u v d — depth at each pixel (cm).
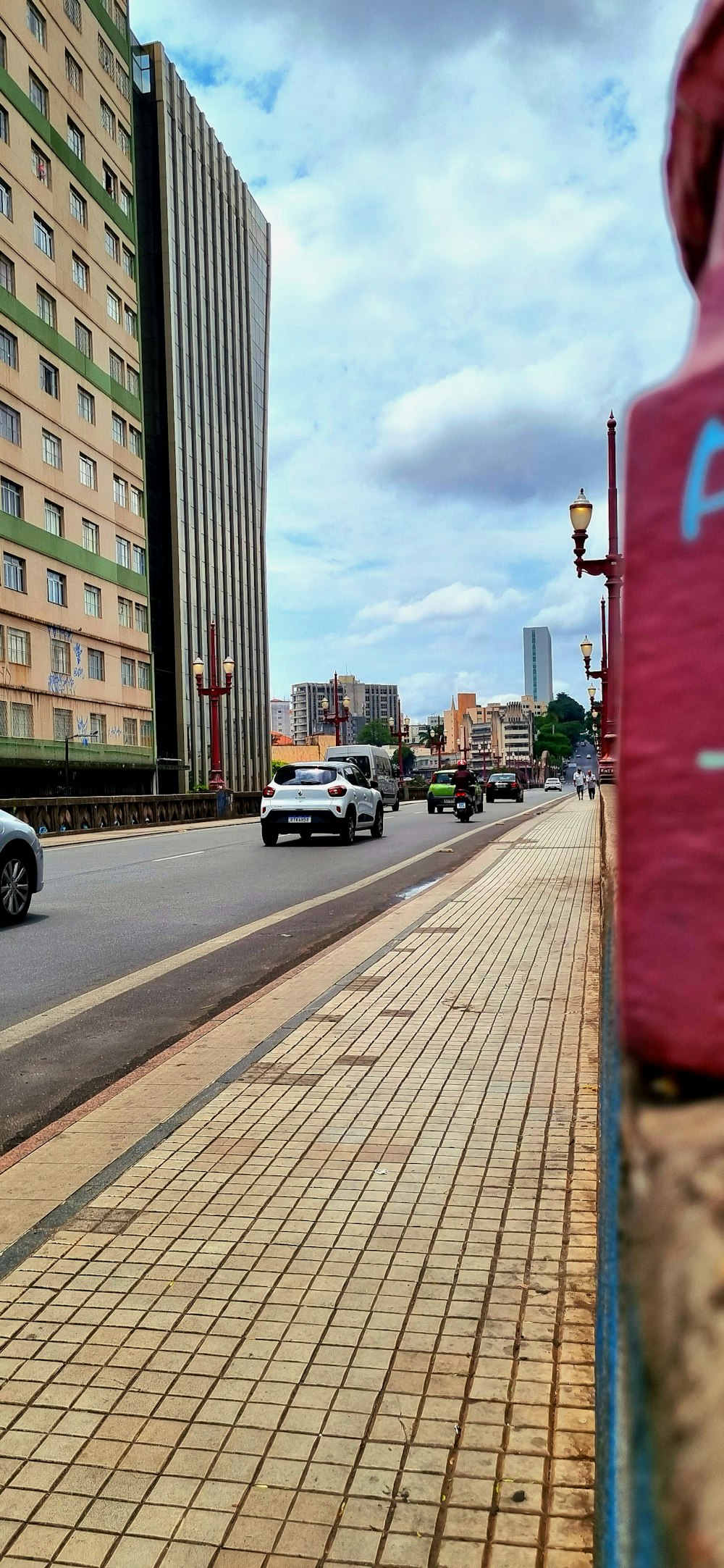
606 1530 70
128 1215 347
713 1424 27
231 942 895
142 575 4859
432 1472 215
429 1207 344
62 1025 632
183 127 6812
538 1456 218
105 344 4506
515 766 14825
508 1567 189
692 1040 32
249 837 2344
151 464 6425
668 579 35
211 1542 200
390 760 4116
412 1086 469
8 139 3653
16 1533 205
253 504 8219
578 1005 606
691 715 33
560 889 1135
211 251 7344
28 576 3747
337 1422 234
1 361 3600
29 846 1041
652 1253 31
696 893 33
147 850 1966
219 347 7412
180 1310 286
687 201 41
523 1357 255
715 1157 31
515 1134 406
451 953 772
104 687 4394
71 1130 431
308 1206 348
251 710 7975
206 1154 399
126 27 4841
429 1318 275
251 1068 505
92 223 4391
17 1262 318
